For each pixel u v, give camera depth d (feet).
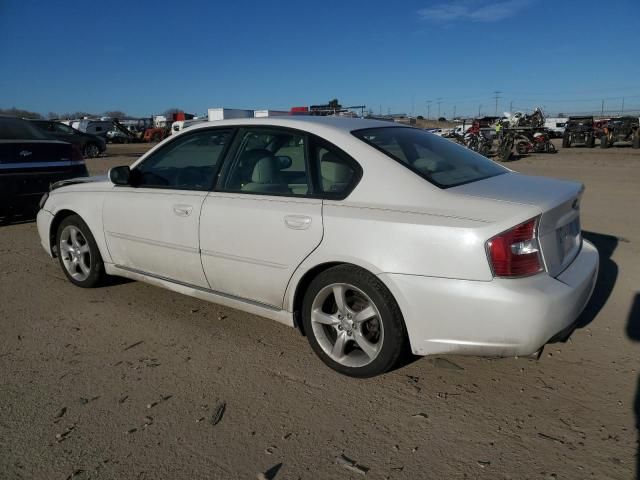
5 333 13.05
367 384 10.55
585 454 8.41
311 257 10.56
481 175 11.43
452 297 9.14
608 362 11.22
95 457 8.46
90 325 13.50
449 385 10.47
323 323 10.93
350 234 10.02
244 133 12.39
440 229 9.23
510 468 8.13
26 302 15.10
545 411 9.55
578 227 11.35
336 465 8.26
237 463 8.33
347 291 10.56
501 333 8.96
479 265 8.95
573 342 12.12
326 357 11.03
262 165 11.76
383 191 10.14
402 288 9.53
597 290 15.23
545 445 8.64
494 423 9.23
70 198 15.66
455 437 8.88
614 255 18.70
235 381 10.74
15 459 8.40
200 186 12.76
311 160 11.10
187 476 8.05
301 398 10.09
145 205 13.53
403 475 8.02
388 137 11.61
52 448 8.68
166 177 13.66
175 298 15.28
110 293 15.72
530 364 11.21
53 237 16.74
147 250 13.70
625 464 8.16
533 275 9.17
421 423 9.27
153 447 8.71
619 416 9.36
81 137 76.48
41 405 9.89
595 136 86.33
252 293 11.84
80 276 16.10
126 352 12.02
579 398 9.94
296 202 10.94
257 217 11.32
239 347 12.21
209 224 12.12
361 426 9.22
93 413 9.64
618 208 27.78
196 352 11.99
